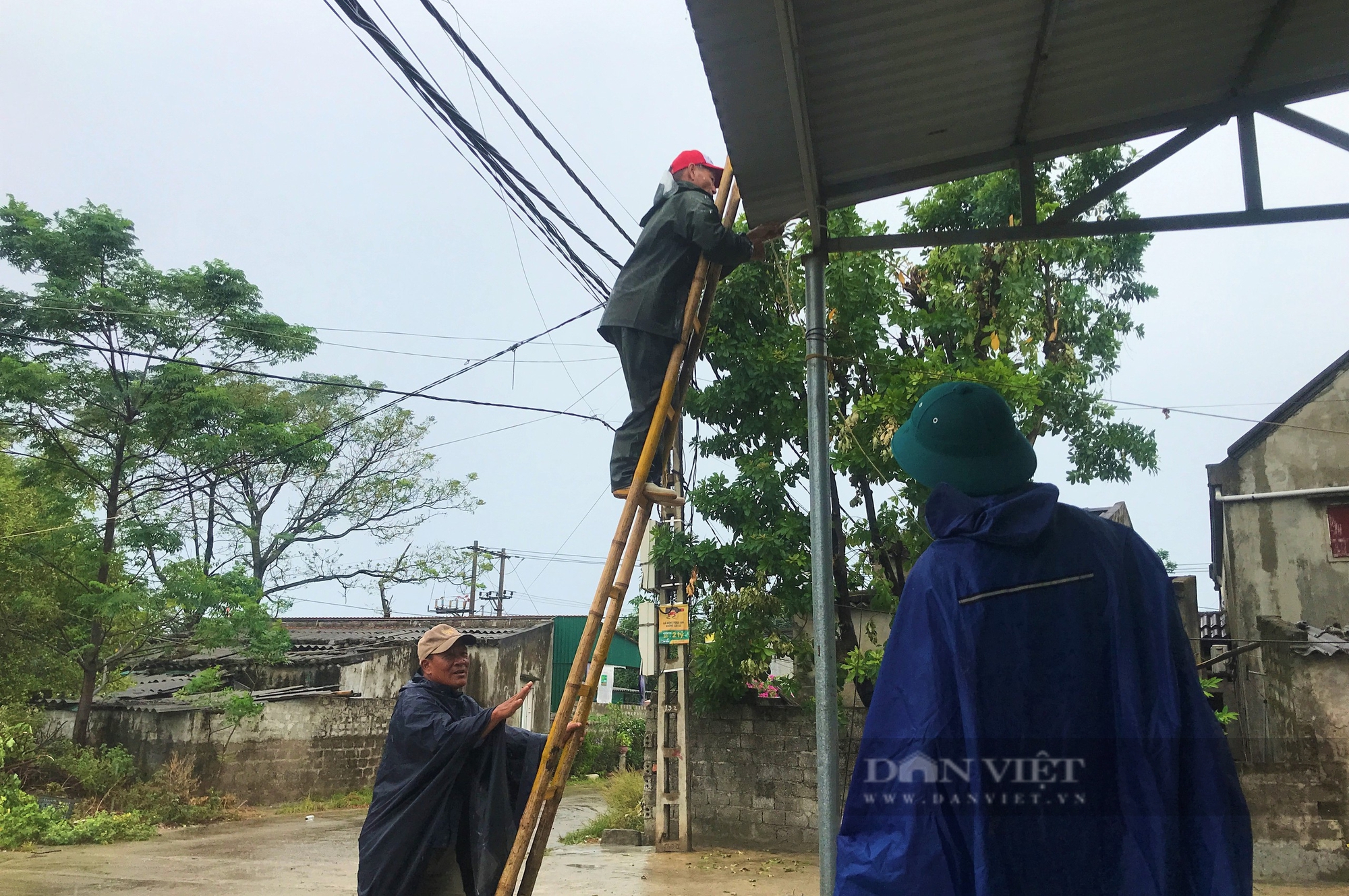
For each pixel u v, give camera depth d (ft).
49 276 44.75
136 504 49.16
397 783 12.92
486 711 13.11
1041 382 27.76
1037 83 10.03
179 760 48.44
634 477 12.29
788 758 32.89
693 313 12.37
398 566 85.56
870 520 31.50
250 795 51.62
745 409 30.91
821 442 10.15
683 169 13.26
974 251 29.94
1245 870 4.69
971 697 4.89
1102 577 5.19
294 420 77.10
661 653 34.01
